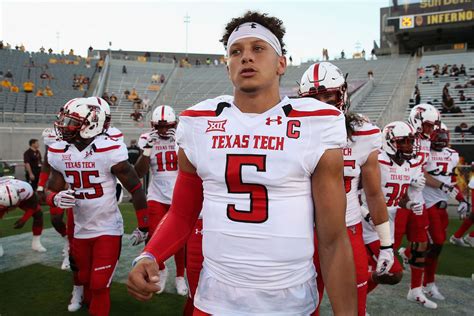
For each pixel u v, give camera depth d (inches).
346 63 1032.8
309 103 61.7
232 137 60.6
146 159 187.0
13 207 198.5
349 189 108.6
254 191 59.5
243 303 60.3
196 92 975.0
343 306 59.6
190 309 122.3
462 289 177.9
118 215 137.9
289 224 59.0
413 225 163.0
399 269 126.1
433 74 847.1
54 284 183.3
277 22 66.9
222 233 60.9
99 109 134.0
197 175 66.7
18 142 641.6
